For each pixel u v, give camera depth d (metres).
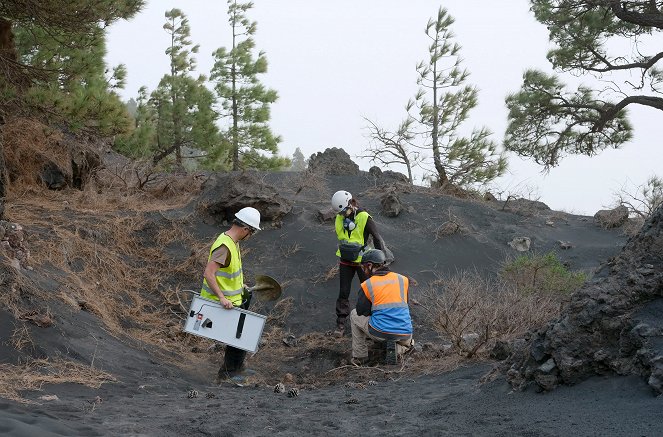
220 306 7.22
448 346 8.69
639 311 5.33
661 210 5.81
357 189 15.62
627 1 22.19
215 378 8.01
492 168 19.89
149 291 10.60
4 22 12.77
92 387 6.32
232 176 13.16
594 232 14.33
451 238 13.17
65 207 11.95
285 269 11.69
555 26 24.05
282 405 6.08
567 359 5.36
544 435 4.48
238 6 33.84
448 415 5.36
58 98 12.28
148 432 4.85
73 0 11.91
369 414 5.62
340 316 10.11
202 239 12.16
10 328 6.92
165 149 31.12
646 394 4.85
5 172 11.72
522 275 10.44
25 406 5.21
